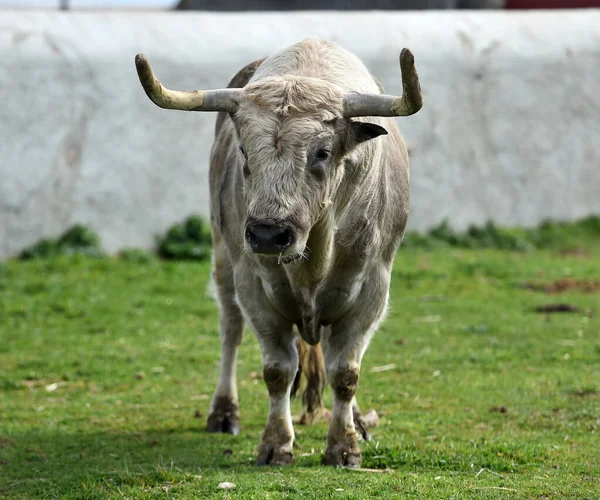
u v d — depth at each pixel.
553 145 26.42
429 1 34.72
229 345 11.72
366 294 9.72
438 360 14.80
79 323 17.61
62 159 22.16
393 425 11.30
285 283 9.34
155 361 15.20
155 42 22.94
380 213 9.51
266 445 9.84
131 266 21.77
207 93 8.57
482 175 25.72
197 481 9.11
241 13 24.84
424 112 25.02
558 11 27.66
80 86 22.22
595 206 26.98
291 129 8.18
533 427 11.20
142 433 11.41
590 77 26.62
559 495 8.64
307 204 8.19
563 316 17.92
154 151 22.84
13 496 8.97
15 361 15.17
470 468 9.51
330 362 9.70
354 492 8.61
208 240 22.94
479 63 25.52
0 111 21.62
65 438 11.17
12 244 21.86
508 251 24.77
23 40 21.95
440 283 20.75
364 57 24.50
